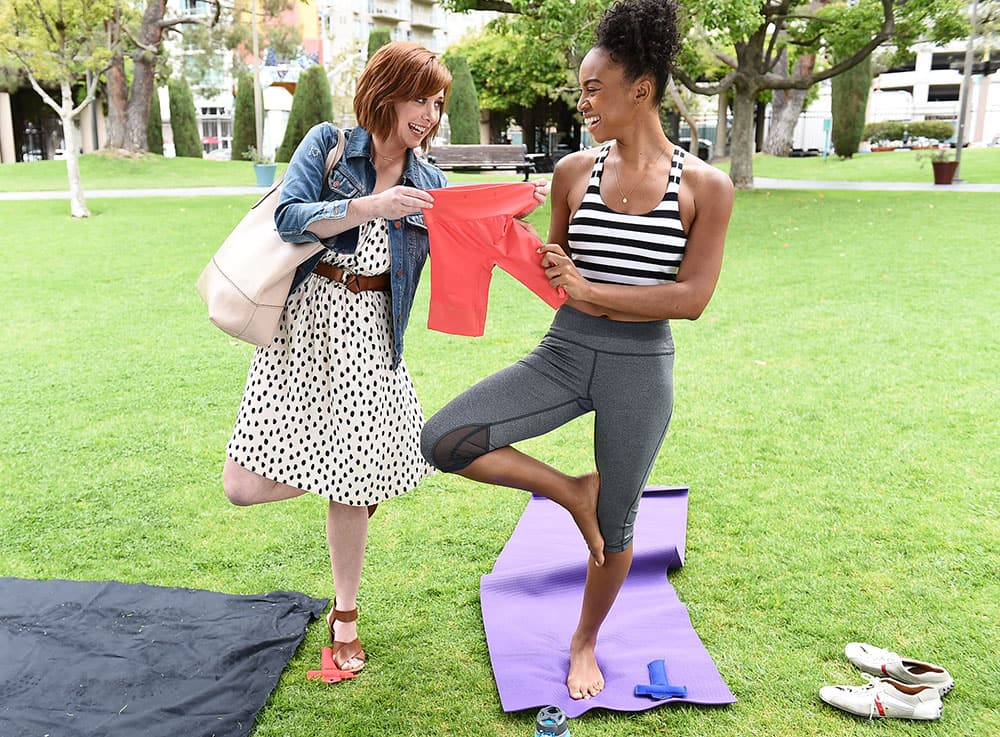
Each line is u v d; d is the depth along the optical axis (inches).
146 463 170.1
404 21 2309.3
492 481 94.0
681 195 88.0
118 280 354.9
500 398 92.4
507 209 89.7
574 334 93.0
